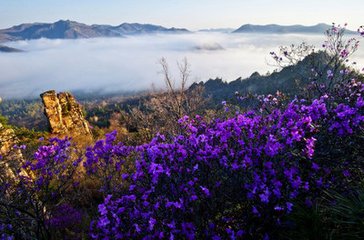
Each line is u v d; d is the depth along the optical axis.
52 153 5.91
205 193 3.64
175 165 4.21
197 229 3.66
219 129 4.78
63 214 7.08
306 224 3.92
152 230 3.45
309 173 4.38
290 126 4.40
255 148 4.22
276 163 4.10
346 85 7.26
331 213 4.05
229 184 4.05
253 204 3.87
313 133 4.44
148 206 3.72
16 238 5.71
